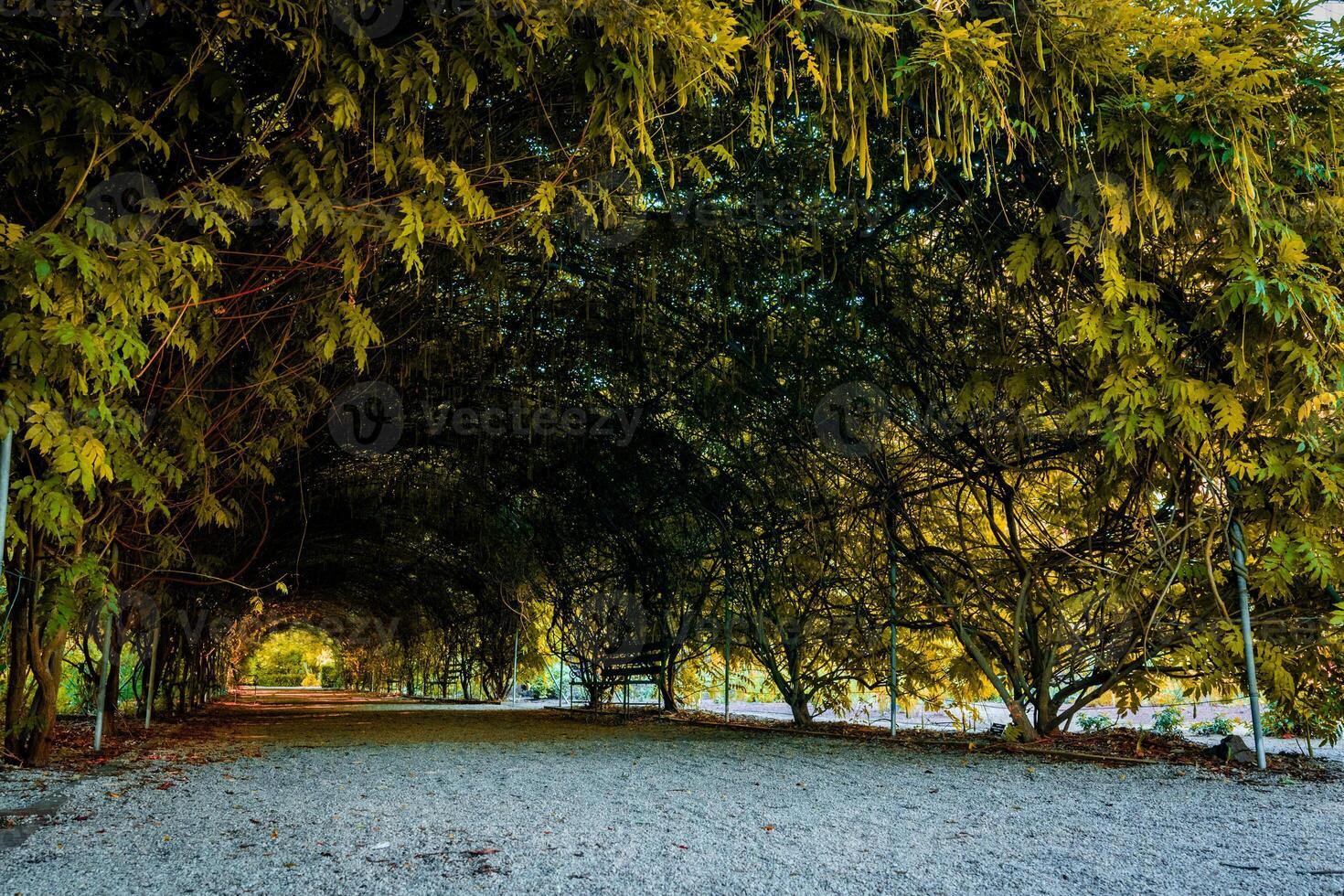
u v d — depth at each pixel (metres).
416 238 2.99
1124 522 4.91
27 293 2.33
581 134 3.52
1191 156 3.64
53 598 3.54
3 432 2.50
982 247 4.50
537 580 12.28
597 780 4.05
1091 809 3.19
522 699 15.43
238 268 3.36
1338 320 3.60
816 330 5.59
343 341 3.78
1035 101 3.52
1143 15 3.39
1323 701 4.42
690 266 5.50
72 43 2.38
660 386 6.91
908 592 6.21
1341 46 3.53
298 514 10.70
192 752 5.38
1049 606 5.41
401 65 2.75
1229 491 4.30
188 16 2.52
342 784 3.89
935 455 5.55
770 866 2.27
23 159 2.44
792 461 6.70
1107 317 3.95
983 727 7.10
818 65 3.30
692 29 2.77
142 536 4.89
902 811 3.15
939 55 3.24
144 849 2.48
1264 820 2.98
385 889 2.04
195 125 2.85
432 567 15.16
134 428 2.96
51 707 4.29
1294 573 4.07
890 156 4.20
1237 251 3.67
